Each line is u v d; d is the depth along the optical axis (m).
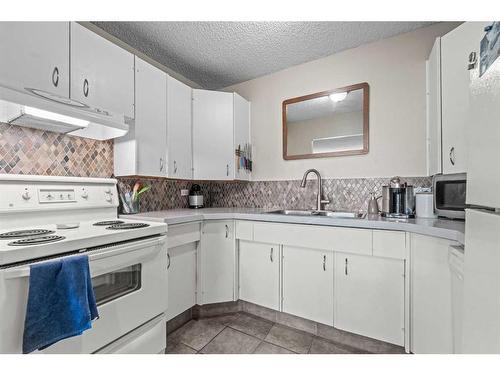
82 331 0.92
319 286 1.65
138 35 1.91
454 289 1.08
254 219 1.86
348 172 2.13
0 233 1.12
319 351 1.52
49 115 1.24
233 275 1.96
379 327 1.46
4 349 0.81
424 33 1.85
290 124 2.40
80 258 0.96
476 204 0.69
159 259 1.38
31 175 1.38
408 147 1.89
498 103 0.58
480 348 0.64
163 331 1.42
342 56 2.15
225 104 2.39
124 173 1.80
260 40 1.99
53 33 1.30
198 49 2.11
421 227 1.27
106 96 1.55
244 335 1.69
